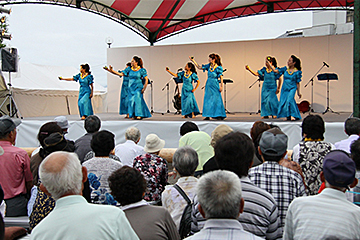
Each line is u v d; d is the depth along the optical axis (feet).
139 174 5.94
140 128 18.90
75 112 40.96
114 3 32.91
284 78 24.11
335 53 34.50
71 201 4.87
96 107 43.60
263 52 36.24
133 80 24.93
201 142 10.90
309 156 8.06
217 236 4.21
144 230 5.57
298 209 5.15
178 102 34.78
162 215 5.80
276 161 6.45
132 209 5.82
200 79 37.63
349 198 6.50
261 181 6.29
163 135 18.67
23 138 19.97
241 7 36.55
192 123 12.16
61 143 7.93
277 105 26.73
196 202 5.85
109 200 7.73
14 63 25.73
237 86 36.94
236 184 4.41
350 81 34.19
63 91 38.65
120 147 11.19
